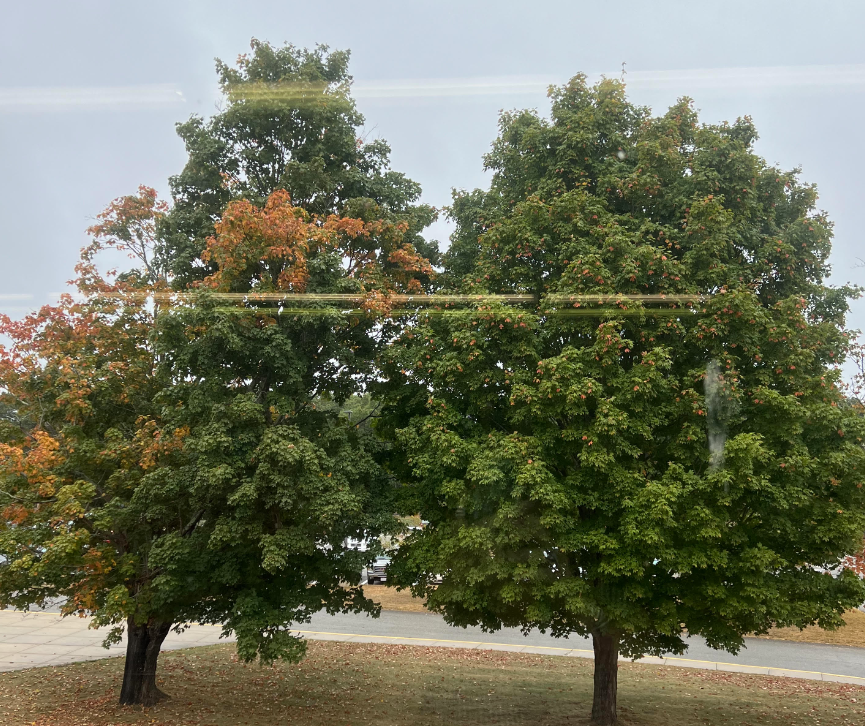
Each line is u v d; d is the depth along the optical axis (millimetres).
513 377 9617
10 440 10477
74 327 10680
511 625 10672
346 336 11727
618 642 10656
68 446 9766
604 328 8961
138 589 10336
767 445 9117
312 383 11516
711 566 8773
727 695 13148
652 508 8234
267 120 12000
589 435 8812
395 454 11641
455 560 9539
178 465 9867
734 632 9227
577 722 10891
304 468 9055
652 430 9750
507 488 9078
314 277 10383
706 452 9008
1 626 20109
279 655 9656
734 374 9102
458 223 13320
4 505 9508
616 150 11547
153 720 10547
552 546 9203
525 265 10898
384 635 19672
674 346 9844
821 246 11180
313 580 10555
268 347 9758
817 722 11281
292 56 12859
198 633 19703
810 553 9172
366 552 9992
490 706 11992
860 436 9180
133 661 11664
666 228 10242
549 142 11578
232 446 9258
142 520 10055
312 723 10680
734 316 9234
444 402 10109
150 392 11305
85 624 20594
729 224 9945
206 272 11852
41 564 8297
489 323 9750
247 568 10031
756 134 11797
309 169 11414
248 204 10070
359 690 13094
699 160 10844
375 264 11641
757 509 8977
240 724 10492
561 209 10500
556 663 16281
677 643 10383
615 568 8625
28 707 11336
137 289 11258
